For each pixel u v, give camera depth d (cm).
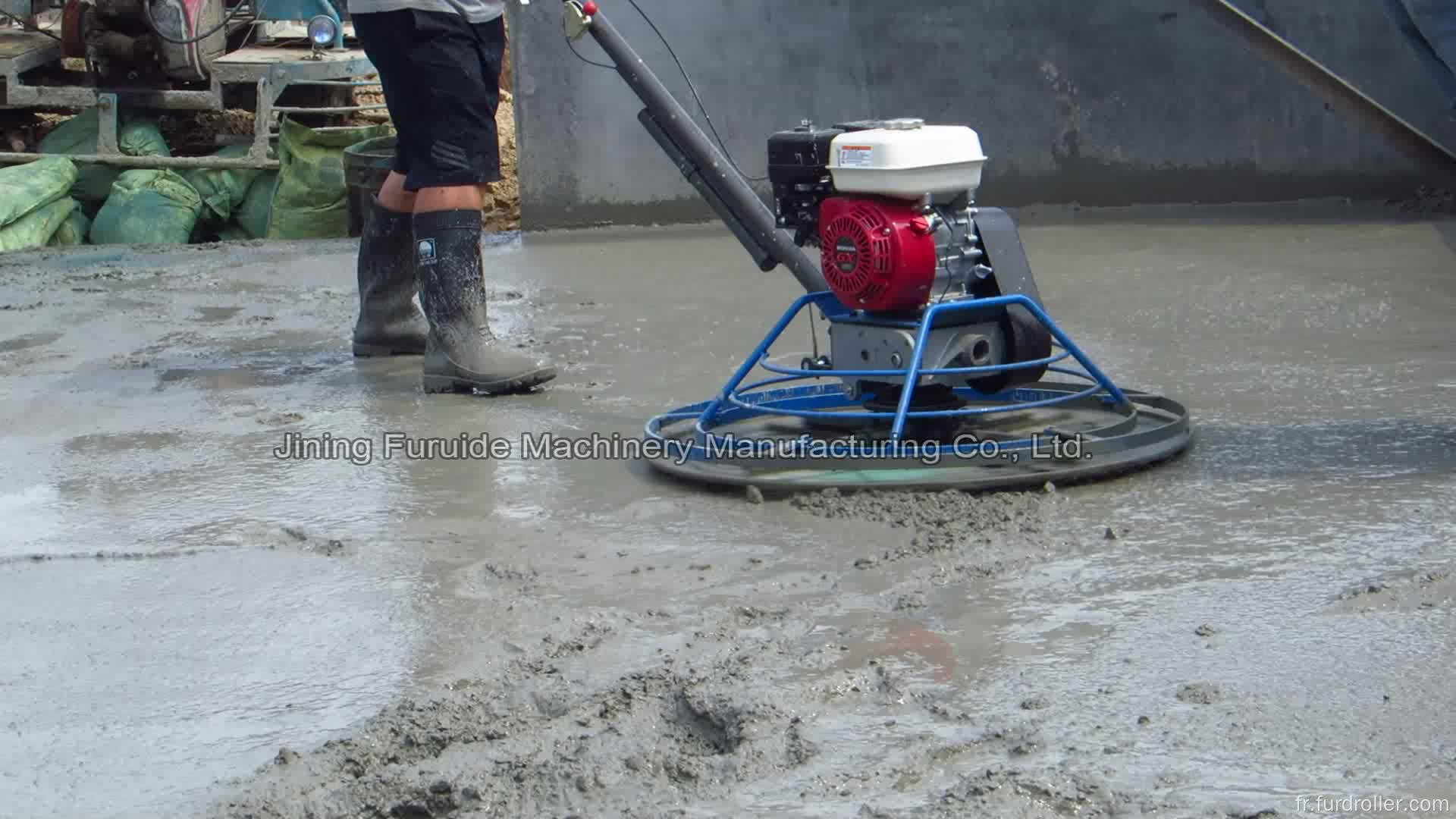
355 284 733
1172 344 536
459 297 499
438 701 266
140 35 937
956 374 381
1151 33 833
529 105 865
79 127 968
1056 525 346
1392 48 799
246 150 966
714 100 861
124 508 392
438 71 482
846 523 354
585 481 403
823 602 306
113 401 511
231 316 661
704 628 295
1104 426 414
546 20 854
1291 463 387
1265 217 799
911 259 369
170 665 289
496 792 236
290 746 254
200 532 370
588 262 767
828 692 261
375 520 376
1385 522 337
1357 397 450
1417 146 417
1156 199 857
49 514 388
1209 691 254
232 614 314
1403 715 242
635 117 865
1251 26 423
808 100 863
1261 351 518
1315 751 232
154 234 888
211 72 931
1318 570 309
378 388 520
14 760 251
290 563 346
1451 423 418
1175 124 843
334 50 975
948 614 296
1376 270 649
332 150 908
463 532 364
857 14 852
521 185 875
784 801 226
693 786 234
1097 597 300
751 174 870
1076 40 844
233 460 434
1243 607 291
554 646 290
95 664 290
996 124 866
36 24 1045
